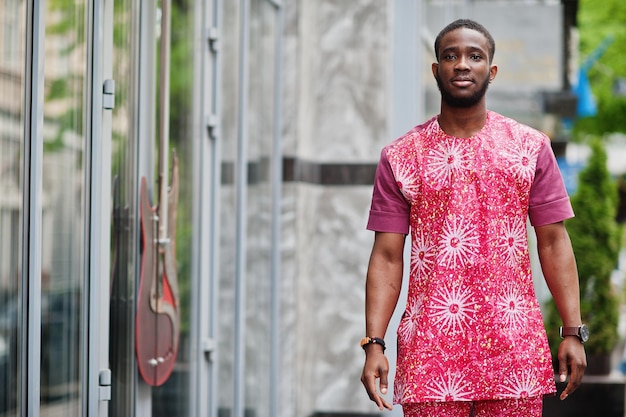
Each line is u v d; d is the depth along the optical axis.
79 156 5.39
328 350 9.73
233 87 7.80
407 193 4.09
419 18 9.88
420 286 4.08
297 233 9.17
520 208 4.06
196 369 7.01
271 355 8.88
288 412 9.12
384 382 4.12
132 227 5.97
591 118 24.94
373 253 4.22
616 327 13.91
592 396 13.25
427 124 4.15
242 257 7.93
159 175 6.33
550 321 13.59
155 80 6.27
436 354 4.01
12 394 4.86
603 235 14.19
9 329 4.83
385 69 9.73
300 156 9.20
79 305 5.39
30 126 4.95
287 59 9.10
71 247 5.31
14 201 4.85
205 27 7.12
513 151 4.05
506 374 4.00
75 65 5.34
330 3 9.79
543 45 14.69
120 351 5.85
